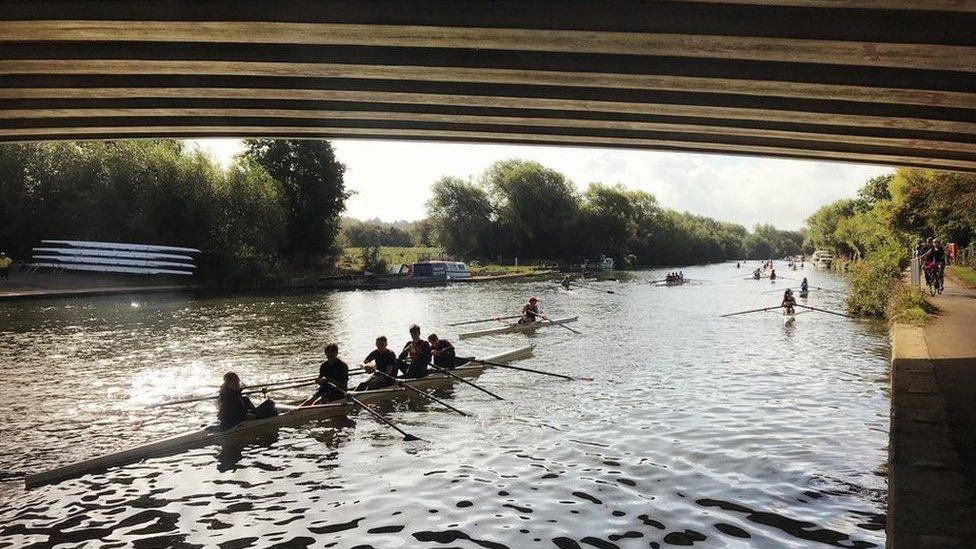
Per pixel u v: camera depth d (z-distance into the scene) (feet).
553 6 30.71
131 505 27.66
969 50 29.35
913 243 150.30
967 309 68.49
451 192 288.30
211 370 57.41
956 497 19.13
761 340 74.64
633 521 25.21
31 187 152.46
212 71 39.70
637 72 36.78
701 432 37.06
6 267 134.82
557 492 28.37
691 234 463.01
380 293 151.84
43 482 30.37
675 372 55.36
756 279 220.84
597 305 123.03
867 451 33.27
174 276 155.43
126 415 42.47
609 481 29.58
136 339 75.20
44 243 153.38
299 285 169.48
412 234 349.61
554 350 68.44
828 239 422.00
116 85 42.32
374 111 47.85
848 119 43.93
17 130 52.95
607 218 337.31
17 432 38.52
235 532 24.88
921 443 23.98
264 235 171.53
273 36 34.12
